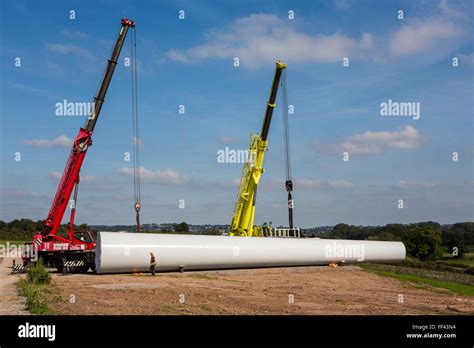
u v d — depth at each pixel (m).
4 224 107.06
